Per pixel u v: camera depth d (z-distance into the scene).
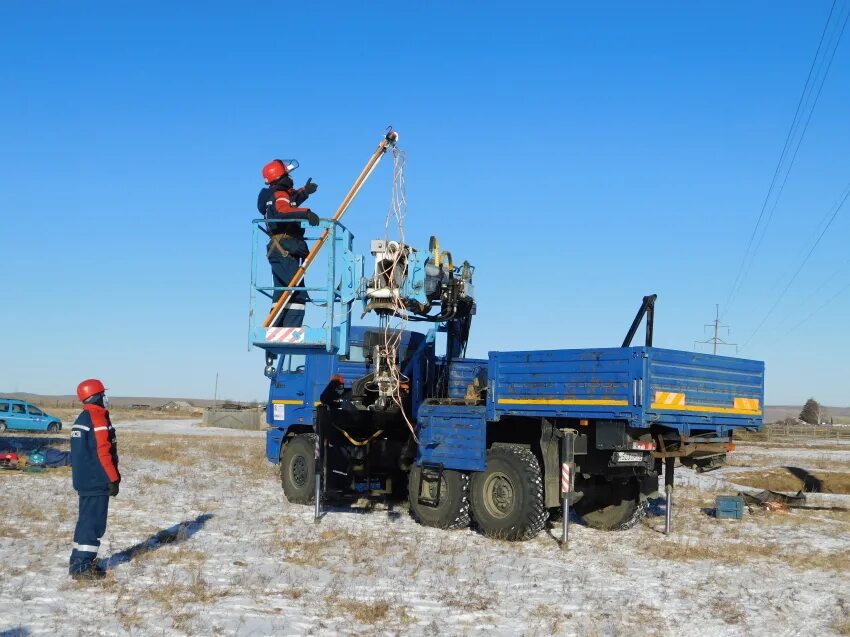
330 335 10.96
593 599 8.43
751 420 12.70
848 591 9.19
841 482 24.48
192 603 7.68
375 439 14.91
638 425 10.54
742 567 10.34
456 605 7.99
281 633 6.85
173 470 20.27
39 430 42.97
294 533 11.69
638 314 12.65
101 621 7.00
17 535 10.68
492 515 12.03
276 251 11.27
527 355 11.84
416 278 12.12
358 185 11.34
